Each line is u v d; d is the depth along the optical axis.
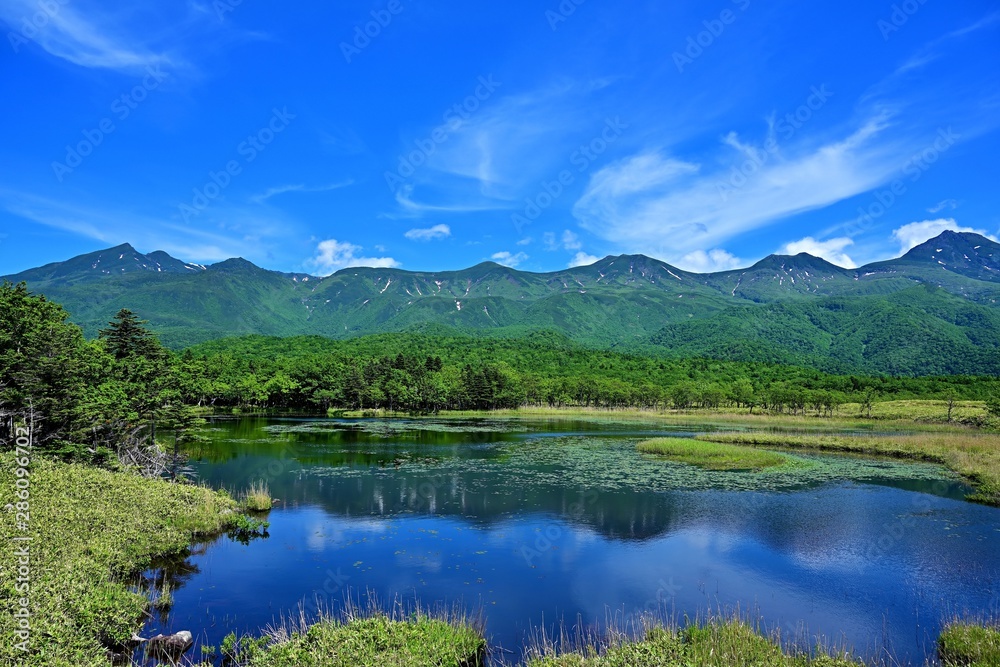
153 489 32.28
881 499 40.38
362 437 77.25
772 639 17.44
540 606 21.62
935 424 107.00
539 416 133.00
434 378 148.62
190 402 125.38
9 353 35.78
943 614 21.30
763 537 31.09
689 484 45.19
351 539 29.95
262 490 38.12
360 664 15.23
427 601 21.92
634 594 22.98
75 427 37.94
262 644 16.94
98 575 20.50
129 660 16.48
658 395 165.75
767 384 180.50
